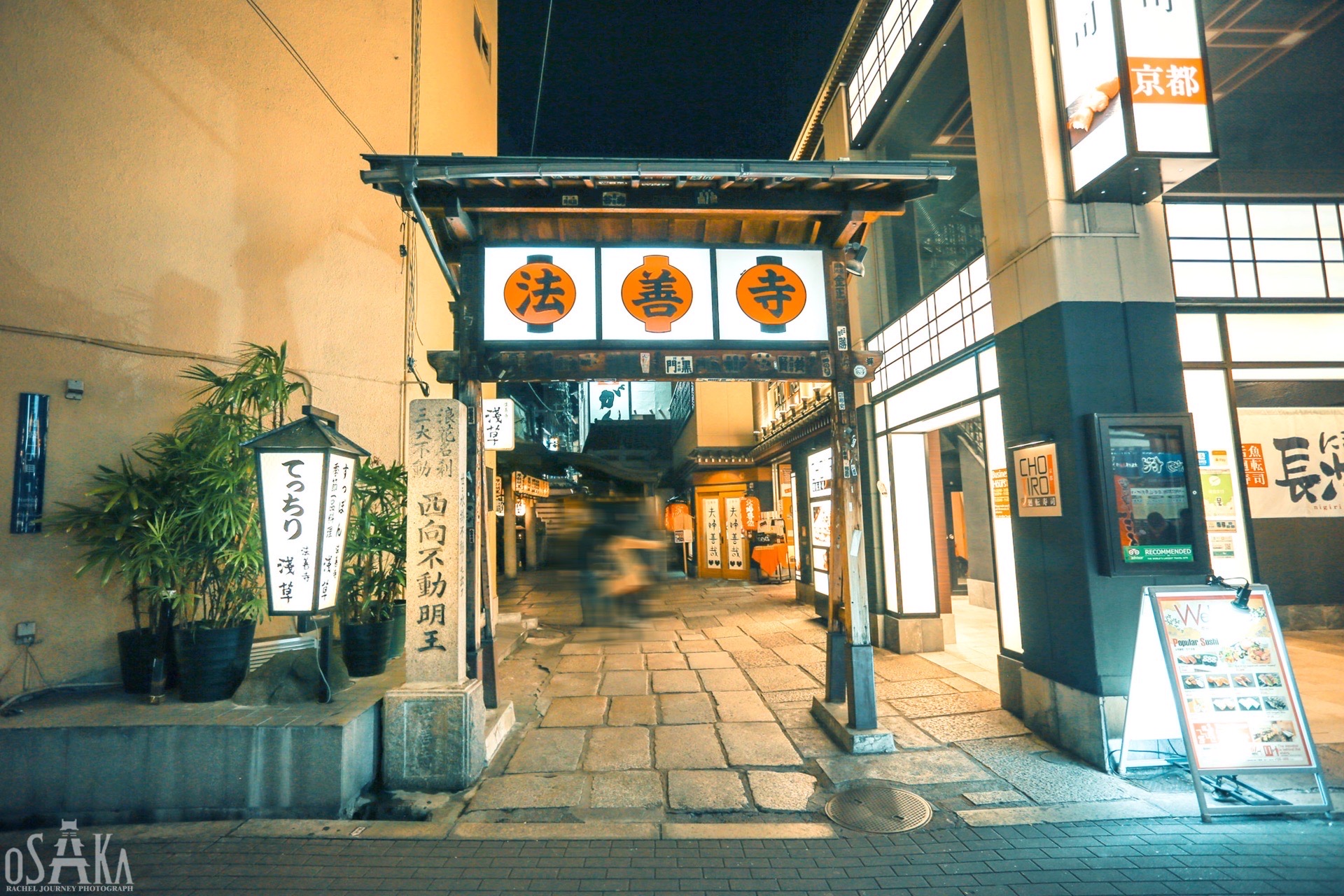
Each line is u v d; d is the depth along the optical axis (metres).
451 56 10.36
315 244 7.39
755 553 16.98
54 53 5.43
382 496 6.34
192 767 4.15
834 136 10.16
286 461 4.31
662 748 5.32
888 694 6.62
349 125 7.91
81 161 5.52
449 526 4.78
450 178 4.70
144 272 5.85
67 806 4.07
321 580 4.35
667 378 5.40
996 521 6.30
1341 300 6.17
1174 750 4.82
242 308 6.60
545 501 21.58
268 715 4.36
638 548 11.31
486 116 12.34
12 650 4.89
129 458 5.59
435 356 5.30
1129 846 3.65
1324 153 6.96
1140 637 4.55
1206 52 4.63
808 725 5.82
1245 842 3.66
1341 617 8.09
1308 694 5.84
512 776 4.77
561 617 12.20
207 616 5.05
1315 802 4.05
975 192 10.31
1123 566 4.75
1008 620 6.12
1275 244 6.25
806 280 5.59
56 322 5.27
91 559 4.55
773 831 3.91
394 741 4.57
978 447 12.45
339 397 7.52
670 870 3.48
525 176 4.73
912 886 3.28
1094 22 4.88
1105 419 4.87
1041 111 5.32
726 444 18.16
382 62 8.47
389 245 8.29
